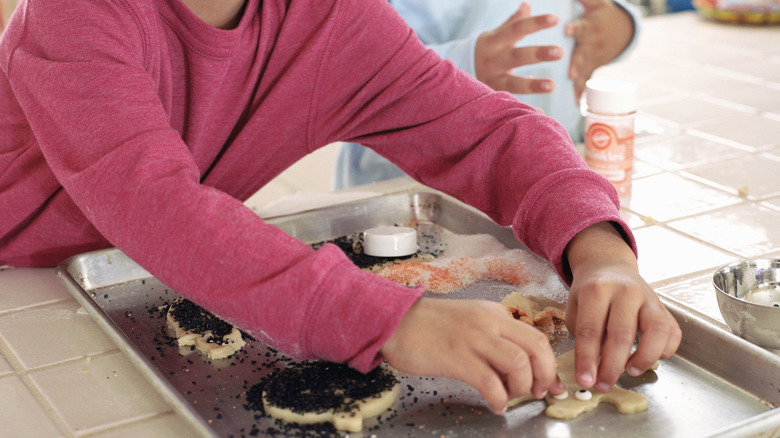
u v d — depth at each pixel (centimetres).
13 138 85
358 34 86
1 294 82
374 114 90
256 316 55
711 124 133
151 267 59
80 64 66
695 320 64
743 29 205
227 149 89
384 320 54
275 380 61
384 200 98
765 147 121
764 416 52
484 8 142
